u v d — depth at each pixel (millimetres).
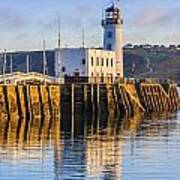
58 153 78750
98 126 118875
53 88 140750
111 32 171500
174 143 90188
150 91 179500
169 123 129125
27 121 126375
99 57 162625
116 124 124625
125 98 161875
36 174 64875
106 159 74375
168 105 192375
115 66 169625
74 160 73375
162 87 190875
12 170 66750
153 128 115812
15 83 136375
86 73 158500
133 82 171250
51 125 118625
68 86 144750
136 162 72375
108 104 154750
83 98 147375
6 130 106562
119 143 89938
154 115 158500
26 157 75125
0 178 62969
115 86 158125
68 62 159500
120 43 171750
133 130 111312
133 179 63031
